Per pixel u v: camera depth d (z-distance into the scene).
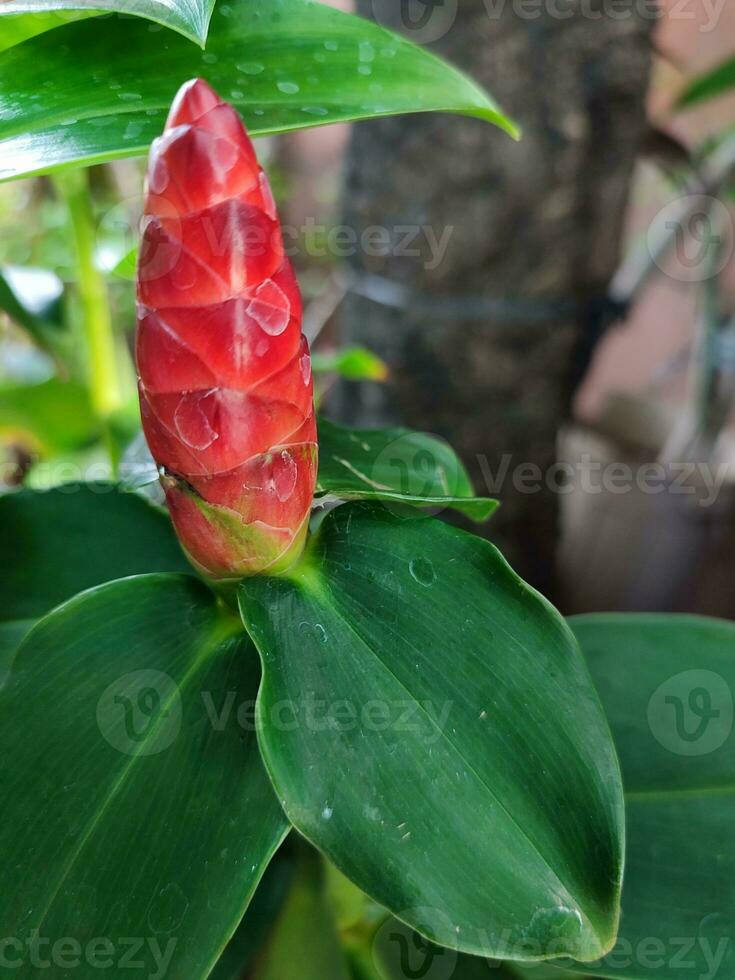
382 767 0.25
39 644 0.27
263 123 0.26
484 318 0.56
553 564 0.69
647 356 0.97
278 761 0.24
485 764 0.25
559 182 0.51
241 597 0.27
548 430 0.62
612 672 0.34
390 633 0.26
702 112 0.78
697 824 0.31
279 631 0.26
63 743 0.26
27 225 0.84
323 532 0.28
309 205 1.08
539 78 0.48
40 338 0.46
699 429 0.64
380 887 0.24
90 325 0.48
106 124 0.26
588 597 0.72
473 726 0.25
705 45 0.77
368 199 0.56
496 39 0.47
